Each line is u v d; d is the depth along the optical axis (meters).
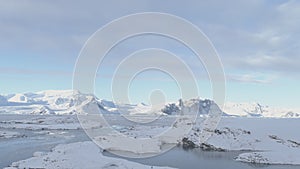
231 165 36.91
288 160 39.12
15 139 61.88
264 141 50.16
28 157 39.50
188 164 37.00
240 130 54.88
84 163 33.09
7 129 89.94
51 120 119.38
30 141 58.25
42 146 50.72
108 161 34.06
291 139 50.06
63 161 33.94
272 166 36.81
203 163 37.69
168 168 31.44
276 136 51.69
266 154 41.53
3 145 52.28
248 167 36.00
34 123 112.06
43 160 34.62
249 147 48.62
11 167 31.94
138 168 30.91
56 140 59.84
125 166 31.58
